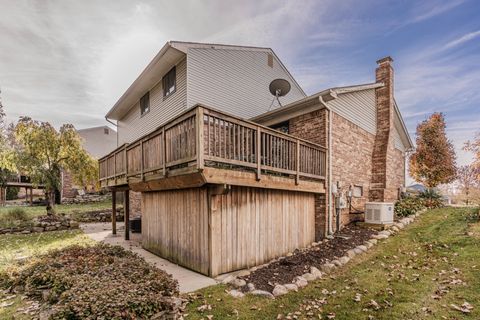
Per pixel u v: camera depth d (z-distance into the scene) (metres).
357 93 9.84
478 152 9.91
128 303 3.09
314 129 8.23
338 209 8.03
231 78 10.94
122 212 15.23
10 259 6.31
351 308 3.75
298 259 5.86
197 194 5.53
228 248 5.32
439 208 10.20
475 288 4.00
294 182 6.64
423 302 3.77
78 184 13.47
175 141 5.18
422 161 14.84
